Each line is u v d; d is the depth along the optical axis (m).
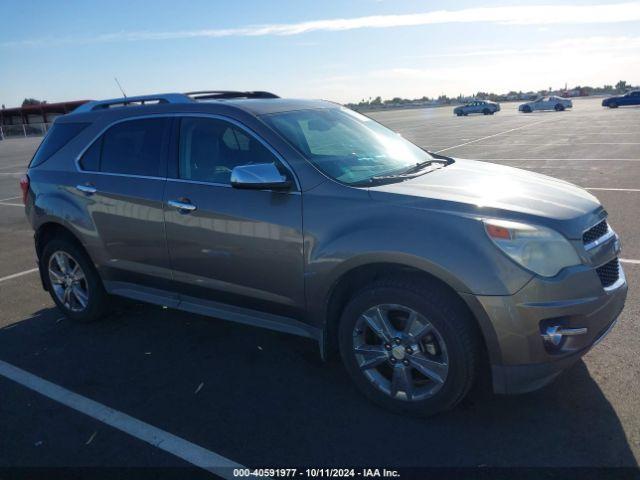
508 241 2.95
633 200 8.80
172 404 3.63
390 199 3.28
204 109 4.09
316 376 3.91
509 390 3.05
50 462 3.10
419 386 3.36
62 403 3.71
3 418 3.56
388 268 3.32
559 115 39.84
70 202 4.69
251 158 3.80
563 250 3.01
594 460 2.88
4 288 6.22
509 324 2.92
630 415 3.23
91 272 4.82
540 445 3.02
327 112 4.45
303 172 3.58
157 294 4.44
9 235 9.02
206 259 3.96
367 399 3.55
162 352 4.39
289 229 3.52
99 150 4.61
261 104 4.16
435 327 3.09
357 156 3.95
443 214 3.11
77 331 4.89
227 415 3.48
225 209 3.78
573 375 3.68
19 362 4.34
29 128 52.81
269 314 3.87
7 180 17.77
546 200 3.33
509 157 15.50
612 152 15.42
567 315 2.97
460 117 46.03
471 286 2.93
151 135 4.30
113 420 3.48
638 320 4.43
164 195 4.11
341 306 3.64
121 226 4.39
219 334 4.69
